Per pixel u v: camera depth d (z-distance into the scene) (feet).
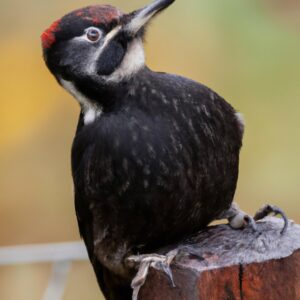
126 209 35.76
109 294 38.86
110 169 35.50
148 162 35.22
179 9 54.75
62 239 56.08
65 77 36.70
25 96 56.03
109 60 36.24
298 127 55.31
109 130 35.58
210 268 31.65
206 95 36.40
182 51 54.65
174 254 32.96
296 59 55.11
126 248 36.60
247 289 31.71
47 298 41.60
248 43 55.11
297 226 34.88
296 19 55.11
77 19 36.70
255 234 34.30
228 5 54.85
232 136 36.86
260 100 55.26
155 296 32.99
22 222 56.18
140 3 54.49
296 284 31.94
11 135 56.03
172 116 35.60
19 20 56.13
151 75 36.22
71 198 56.29
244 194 55.21
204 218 36.50
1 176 56.59
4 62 55.93
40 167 56.29
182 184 35.45
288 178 55.21
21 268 50.55
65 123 56.24
